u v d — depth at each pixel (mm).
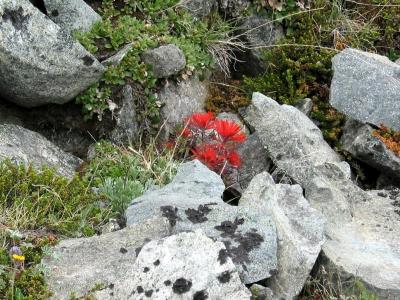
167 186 751
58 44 816
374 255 715
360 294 656
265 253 644
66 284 596
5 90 848
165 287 575
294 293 652
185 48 1003
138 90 940
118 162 856
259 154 928
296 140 883
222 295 576
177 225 661
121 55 916
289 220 704
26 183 711
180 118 988
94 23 938
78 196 726
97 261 624
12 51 779
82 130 915
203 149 891
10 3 774
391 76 935
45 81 830
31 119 902
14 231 631
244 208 675
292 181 876
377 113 929
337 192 803
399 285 659
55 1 912
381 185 928
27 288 587
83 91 895
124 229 661
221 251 597
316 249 673
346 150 955
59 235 683
